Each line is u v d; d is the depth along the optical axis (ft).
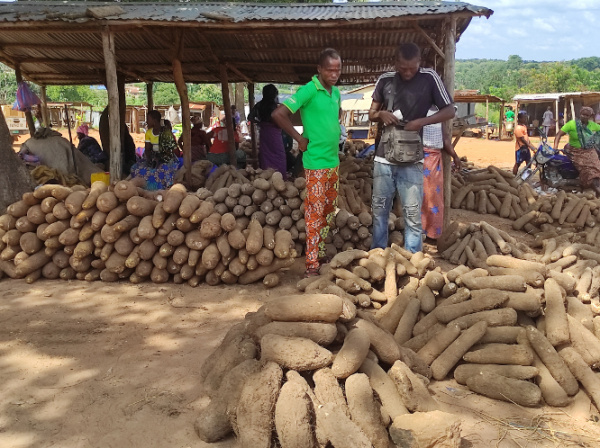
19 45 32.50
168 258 18.31
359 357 10.19
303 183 20.83
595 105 97.66
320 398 9.61
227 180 28.68
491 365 11.87
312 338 10.59
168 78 46.14
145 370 12.51
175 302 16.87
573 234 22.52
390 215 22.25
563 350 11.88
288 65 38.63
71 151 29.94
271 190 21.18
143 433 10.11
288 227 20.93
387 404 9.89
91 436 10.00
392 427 9.32
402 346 12.78
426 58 34.91
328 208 18.43
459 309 13.05
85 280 18.63
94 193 18.02
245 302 16.97
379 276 15.61
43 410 10.82
